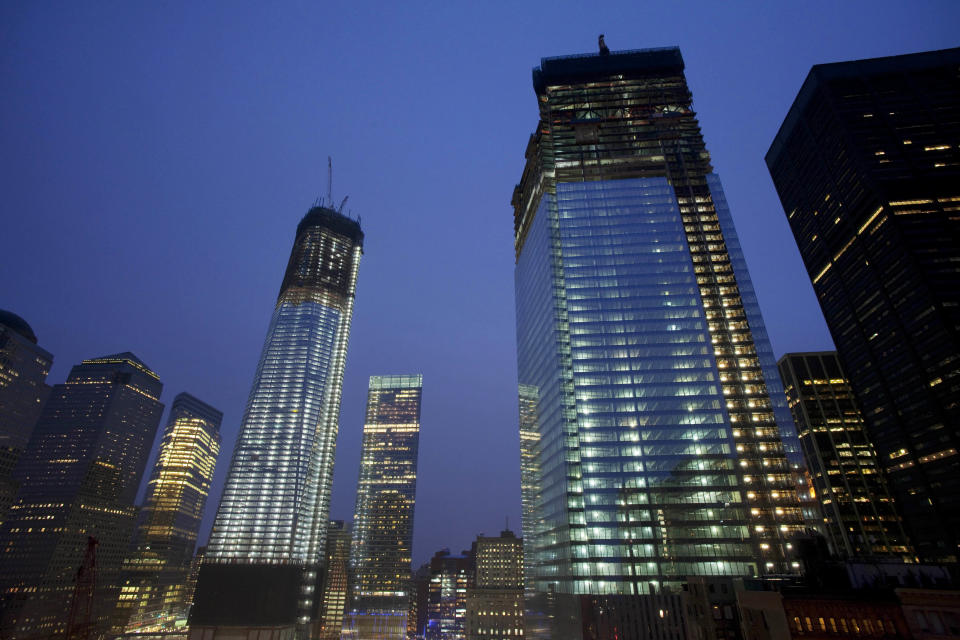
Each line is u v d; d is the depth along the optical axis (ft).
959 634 169.99
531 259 629.51
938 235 588.09
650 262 533.55
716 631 296.92
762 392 483.51
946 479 529.45
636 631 365.20
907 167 641.40
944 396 537.65
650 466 440.45
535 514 530.68
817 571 228.02
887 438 604.08
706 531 413.39
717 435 449.06
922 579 204.03
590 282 526.16
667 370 477.77
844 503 615.57
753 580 250.16
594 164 624.59
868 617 196.13
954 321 536.42
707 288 539.29
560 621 422.82
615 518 420.36
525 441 587.68
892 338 604.90
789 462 445.37
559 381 485.56
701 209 587.27
